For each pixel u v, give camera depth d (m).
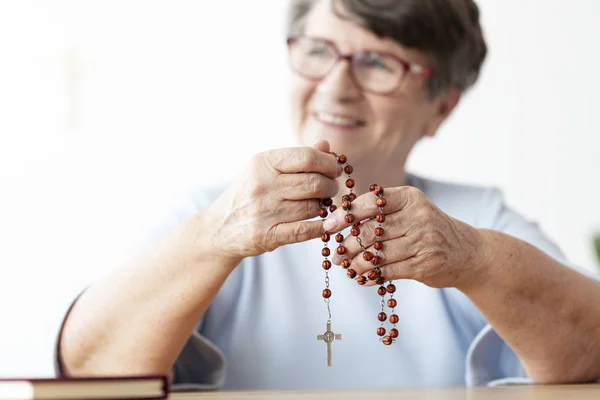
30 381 0.94
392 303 1.36
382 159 1.92
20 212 3.66
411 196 1.32
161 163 3.75
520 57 3.67
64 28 3.72
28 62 3.71
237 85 3.75
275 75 3.74
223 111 3.75
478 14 2.01
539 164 3.68
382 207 1.31
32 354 1.54
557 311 1.54
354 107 1.85
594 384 1.62
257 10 3.73
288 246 1.93
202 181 3.75
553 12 3.66
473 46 1.98
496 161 3.68
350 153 1.89
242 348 1.85
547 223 3.69
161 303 1.49
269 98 3.74
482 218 2.01
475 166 3.69
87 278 1.70
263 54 3.74
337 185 1.34
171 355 1.54
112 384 0.96
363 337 1.86
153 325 1.50
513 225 2.00
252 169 1.33
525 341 1.57
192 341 1.71
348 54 1.85
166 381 0.99
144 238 1.83
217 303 1.87
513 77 3.67
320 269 1.91
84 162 3.73
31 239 3.65
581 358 1.60
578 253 3.67
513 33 3.67
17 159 3.70
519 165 3.68
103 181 3.73
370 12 1.81
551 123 3.68
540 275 1.50
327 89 1.84
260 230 1.33
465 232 1.42
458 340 1.90
